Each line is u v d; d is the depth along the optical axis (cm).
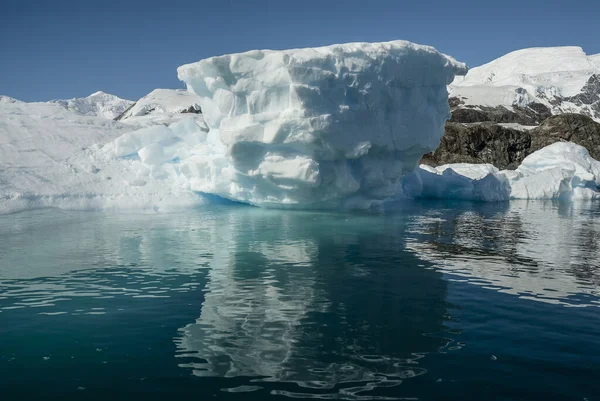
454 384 306
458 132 2692
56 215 1008
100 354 350
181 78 1125
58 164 1210
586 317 434
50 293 496
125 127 1557
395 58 1090
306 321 418
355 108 1038
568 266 633
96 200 1116
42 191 1092
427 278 566
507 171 1898
